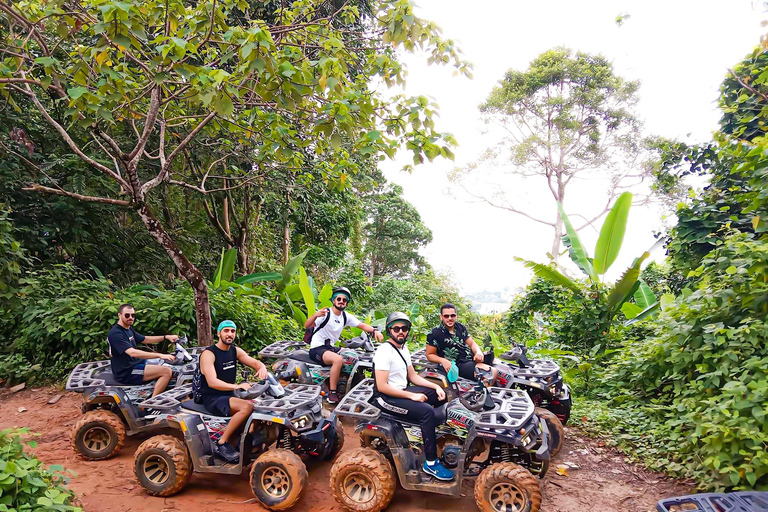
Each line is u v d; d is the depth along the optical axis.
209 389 4.50
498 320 14.27
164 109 7.29
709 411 4.25
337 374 6.13
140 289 9.28
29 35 5.51
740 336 4.67
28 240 9.26
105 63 5.04
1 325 7.86
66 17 5.27
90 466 4.75
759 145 4.89
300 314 10.64
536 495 3.57
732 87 7.50
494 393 4.47
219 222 13.02
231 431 4.31
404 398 4.04
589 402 6.52
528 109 25.00
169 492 4.18
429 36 5.08
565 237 9.77
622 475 4.64
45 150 10.23
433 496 4.23
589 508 4.02
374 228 31.53
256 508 4.04
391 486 3.86
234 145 9.07
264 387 4.48
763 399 3.96
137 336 5.53
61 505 3.07
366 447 4.43
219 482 4.53
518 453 4.07
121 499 4.13
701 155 8.10
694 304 5.34
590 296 8.49
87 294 8.59
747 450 3.91
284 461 3.95
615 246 8.80
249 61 4.27
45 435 5.51
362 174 14.97
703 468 4.23
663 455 4.85
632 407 6.02
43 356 7.46
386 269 33.22
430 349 5.28
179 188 13.02
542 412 4.98
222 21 5.34
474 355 5.20
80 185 9.42
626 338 8.07
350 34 7.08
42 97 9.28
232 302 8.68
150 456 4.23
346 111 4.67
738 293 4.96
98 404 5.26
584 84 24.03
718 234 7.07
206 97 4.38
